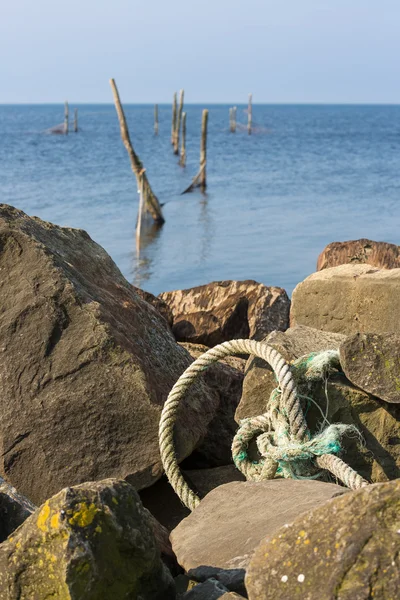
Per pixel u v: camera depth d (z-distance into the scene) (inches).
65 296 188.1
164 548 148.5
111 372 181.0
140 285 623.2
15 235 196.1
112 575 111.2
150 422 178.9
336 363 174.6
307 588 97.6
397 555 94.9
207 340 312.2
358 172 1560.0
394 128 4453.7
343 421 173.5
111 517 112.0
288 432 169.8
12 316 187.8
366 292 223.8
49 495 175.3
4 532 136.1
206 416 198.4
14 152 2209.6
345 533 98.7
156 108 3075.8
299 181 1391.5
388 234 810.2
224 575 122.8
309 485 148.2
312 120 5895.7
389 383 166.7
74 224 926.4
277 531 105.7
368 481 172.4
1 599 111.3
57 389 180.7
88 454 177.0
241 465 180.2
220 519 144.7
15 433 179.0
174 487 173.6
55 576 108.0
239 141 2832.2
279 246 753.0
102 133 3420.3
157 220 928.3
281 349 181.8
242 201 1130.7
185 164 1738.4
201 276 644.1
